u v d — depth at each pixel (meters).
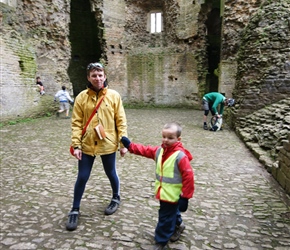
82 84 23.59
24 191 4.22
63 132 9.55
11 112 11.79
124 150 3.35
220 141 8.25
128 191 4.27
